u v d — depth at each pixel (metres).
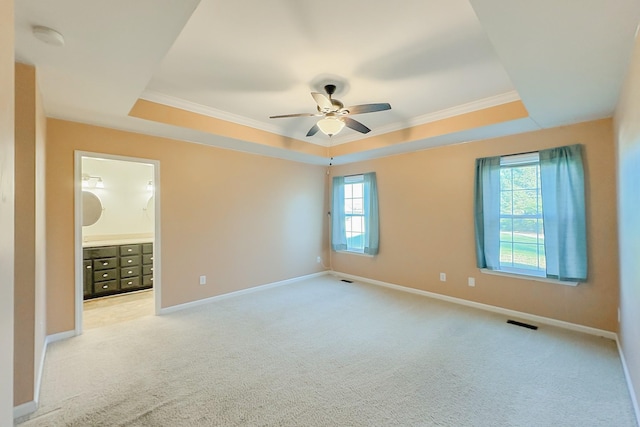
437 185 4.29
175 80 2.76
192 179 3.99
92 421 1.82
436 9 1.83
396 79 2.75
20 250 1.93
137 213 5.44
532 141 3.42
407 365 2.46
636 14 1.46
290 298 4.32
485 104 3.23
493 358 2.56
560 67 1.98
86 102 2.61
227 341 2.91
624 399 2.01
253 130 4.01
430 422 1.81
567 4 1.41
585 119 3.00
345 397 2.05
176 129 3.38
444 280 4.23
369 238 5.10
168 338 2.98
